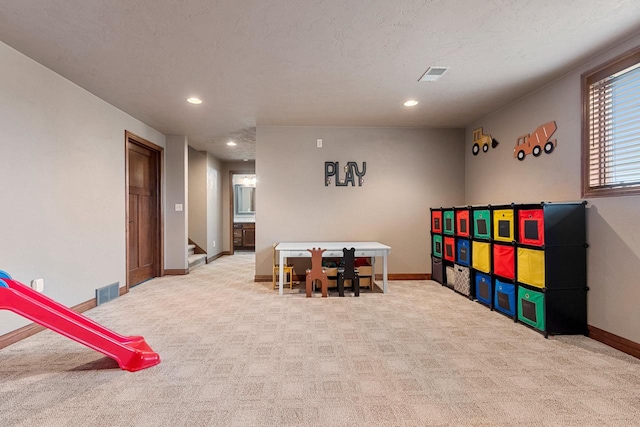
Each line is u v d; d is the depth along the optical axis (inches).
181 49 97.0
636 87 90.2
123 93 131.7
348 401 66.4
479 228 137.7
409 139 189.0
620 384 72.7
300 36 90.3
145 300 144.5
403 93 133.6
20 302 72.5
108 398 67.6
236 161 310.0
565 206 102.0
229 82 121.4
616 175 96.1
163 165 201.0
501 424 59.1
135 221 176.9
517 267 114.4
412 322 114.5
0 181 92.0
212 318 119.3
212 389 71.0
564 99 114.6
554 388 71.1
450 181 190.1
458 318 118.6
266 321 115.9
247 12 79.0
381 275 188.5
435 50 98.3
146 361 81.0
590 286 101.0
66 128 117.6
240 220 362.0
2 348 92.2
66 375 77.1
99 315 122.7
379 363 83.1
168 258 205.8
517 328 108.3
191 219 261.9
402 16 81.0
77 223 123.4
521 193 139.6
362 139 187.6
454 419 60.6
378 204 188.5
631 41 90.5
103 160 139.9
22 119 99.1
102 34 88.5
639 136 89.6
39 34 88.4
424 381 74.2
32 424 59.1
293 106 149.5
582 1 74.9
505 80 120.3
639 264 86.9
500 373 77.8
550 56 101.7
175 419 60.6
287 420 60.4
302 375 77.0
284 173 185.2
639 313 86.7
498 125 156.1
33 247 103.3
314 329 107.7
